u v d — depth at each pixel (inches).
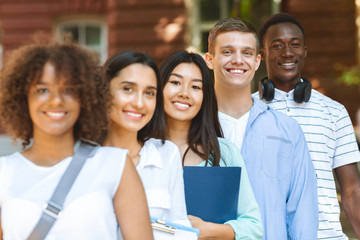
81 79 59.2
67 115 59.8
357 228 104.7
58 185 58.3
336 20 352.2
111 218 59.4
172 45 382.6
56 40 61.6
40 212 57.1
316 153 105.7
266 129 96.7
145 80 75.7
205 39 399.9
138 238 61.6
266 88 111.9
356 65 351.3
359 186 106.3
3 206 57.9
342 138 108.7
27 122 61.6
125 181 62.1
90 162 60.7
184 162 90.5
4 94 59.6
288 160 94.7
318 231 102.3
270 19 117.3
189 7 385.7
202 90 91.2
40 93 58.7
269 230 89.4
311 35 356.2
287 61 113.3
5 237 57.6
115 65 75.7
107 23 396.2
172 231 71.5
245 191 84.4
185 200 82.2
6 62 61.5
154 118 85.4
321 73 355.6
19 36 402.3
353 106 347.3
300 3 354.0
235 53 98.7
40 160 61.0
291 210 93.3
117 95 75.4
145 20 383.6
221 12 398.0
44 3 401.7
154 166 78.0
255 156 94.3
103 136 81.1
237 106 101.9
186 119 89.4
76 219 57.1
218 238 78.2
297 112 109.1
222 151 90.8
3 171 59.4
